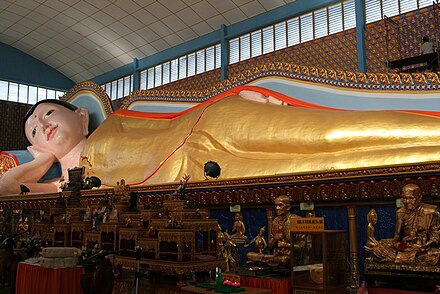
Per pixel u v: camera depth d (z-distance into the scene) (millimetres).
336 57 11516
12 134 18688
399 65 9750
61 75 20547
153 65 16953
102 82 19438
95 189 8258
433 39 9820
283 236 5160
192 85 15391
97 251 5188
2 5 15883
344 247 4789
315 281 4508
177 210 5207
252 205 6117
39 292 5367
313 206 5535
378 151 5918
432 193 4648
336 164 6109
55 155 12391
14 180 11570
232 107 8484
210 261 5047
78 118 12828
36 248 7000
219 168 7047
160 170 8719
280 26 13000
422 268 4055
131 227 5750
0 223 9266
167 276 5574
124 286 5539
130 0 14281
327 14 11914
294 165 6602
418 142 6078
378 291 4266
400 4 10500
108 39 16984
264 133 7578
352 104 8352
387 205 5000
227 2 13266
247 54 13812
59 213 7996
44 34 17734
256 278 4871
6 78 18812
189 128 9000
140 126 10648
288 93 9281
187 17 14453
